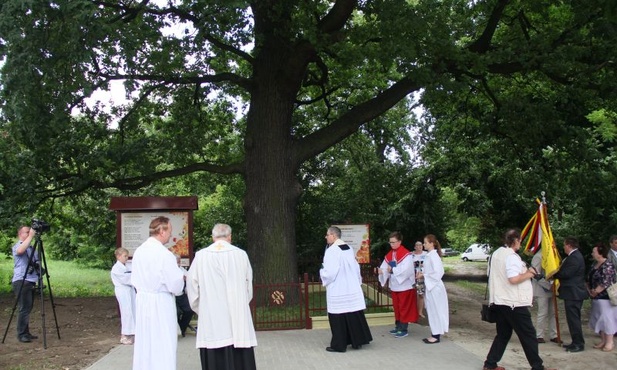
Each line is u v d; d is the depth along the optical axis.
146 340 5.97
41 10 8.96
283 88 12.80
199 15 11.58
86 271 29.47
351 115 12.99
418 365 7.53
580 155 13.93
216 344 6.18
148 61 12.69
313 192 21.27
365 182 22.50
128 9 12.11
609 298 8.49
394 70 17.58
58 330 9.49
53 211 18.69
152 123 17.03
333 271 8.31
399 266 9.48
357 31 12.24
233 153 19.45
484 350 8.52
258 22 13.06
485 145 21.02
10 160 13.15
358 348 8.53
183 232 11.20
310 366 7.52
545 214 8.92
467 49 12.02
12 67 8.83
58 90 9.98
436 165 22.86
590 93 13.54
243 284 6.40
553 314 9.26
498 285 7.02
